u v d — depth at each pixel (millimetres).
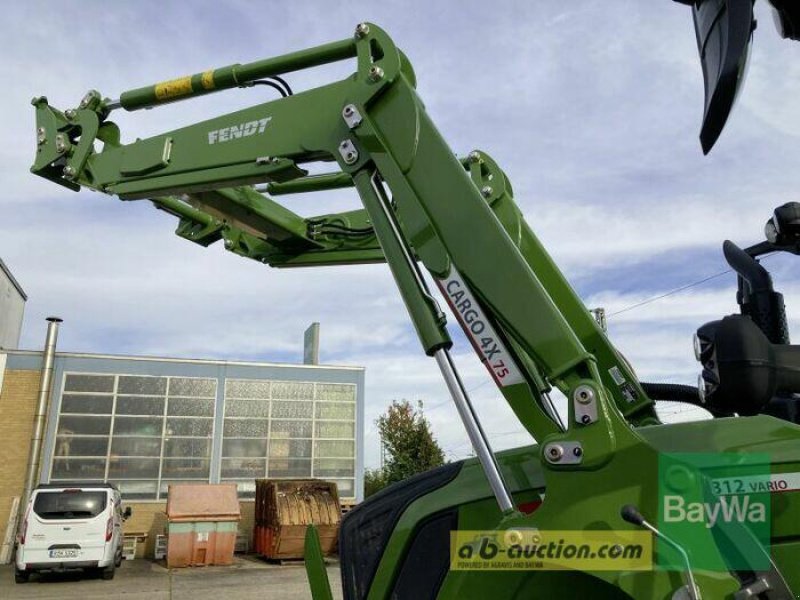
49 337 19203
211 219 4332
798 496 1977
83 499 14086
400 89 2646
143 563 17359
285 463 20719
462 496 2412
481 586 2230
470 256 2377
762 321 2721
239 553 19312
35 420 18609
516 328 2248
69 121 3770
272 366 21297
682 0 1570
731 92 1362
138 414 19797
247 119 3133
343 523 2801
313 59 2965
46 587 13078
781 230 2525
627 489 1977
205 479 19922
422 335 2410
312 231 4266
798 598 1901
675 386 3205
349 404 21750
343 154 2762
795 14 1434
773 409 2504
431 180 2512
